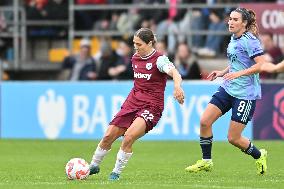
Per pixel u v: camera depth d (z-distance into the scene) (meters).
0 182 34.88
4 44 81.44
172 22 73.69
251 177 37.16
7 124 63.94
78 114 62.53
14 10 80.81
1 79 75.75
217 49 72.88
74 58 73.75
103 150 35.47
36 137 63.44
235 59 37.25
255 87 37.41
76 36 76.94
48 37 80.50
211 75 38.56
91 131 62.28
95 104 62.12
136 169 42.16
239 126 37.41
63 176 38.19
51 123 63.06
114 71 69.06
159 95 34.84
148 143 59.38
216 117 37.84
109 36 75.69
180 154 51.62
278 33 61.41
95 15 77.81
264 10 61.25
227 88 37.50
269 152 51.97
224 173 39.41
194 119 60.78
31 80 79.69
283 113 60.62
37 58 81.25
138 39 34.56
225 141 60.19
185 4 74.06
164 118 61.25
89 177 36.50
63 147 56.44
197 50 73.19
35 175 38.94
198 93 60.62
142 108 34.59
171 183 33.62
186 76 66.00
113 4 76.56
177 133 61.09
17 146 57.50
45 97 63.22
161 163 45.81
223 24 72.69
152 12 75.00
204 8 73.12
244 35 37.00
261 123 60.81
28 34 80.50
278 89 60.50
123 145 34.56
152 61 34.69
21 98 63.62
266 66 31.17
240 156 49.78
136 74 35.06
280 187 32.28
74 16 77.94
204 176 37.72
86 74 70.38
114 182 33.72
